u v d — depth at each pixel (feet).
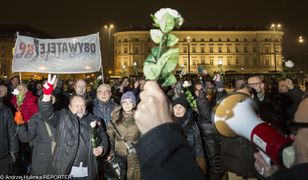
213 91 24.64
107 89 21.79
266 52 345.51
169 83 3.23
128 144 16.85
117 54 342.85
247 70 343.67
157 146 2.91
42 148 15.58
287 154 3.22
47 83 14.52
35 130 15.83
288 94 22.39
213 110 4.10
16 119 16.55
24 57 27.30
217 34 342.44
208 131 19.72
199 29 341.21
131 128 17.04
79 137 15.16
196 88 25.62
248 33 345.51
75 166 14.97
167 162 2.87
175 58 3.15
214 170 19.58
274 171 3.40
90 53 27.81
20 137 16.08
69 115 15.25
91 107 22.65
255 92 19.16
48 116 14.73
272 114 17.58
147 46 333.21
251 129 3.77
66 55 27.63
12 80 36.42
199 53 339.77
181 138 3.02
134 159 16.76
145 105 3.10
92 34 28.04
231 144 15.81
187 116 17.62
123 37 338.54
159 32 3.17
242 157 15.19
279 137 3.48
